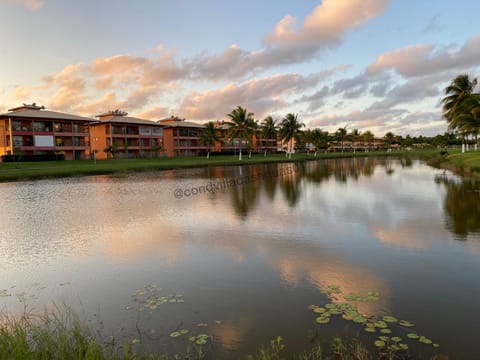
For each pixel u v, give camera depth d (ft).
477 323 15.46
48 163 160.97
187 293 19.56
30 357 12.00
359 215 40.96
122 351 13.66
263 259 25.29
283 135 240.32
